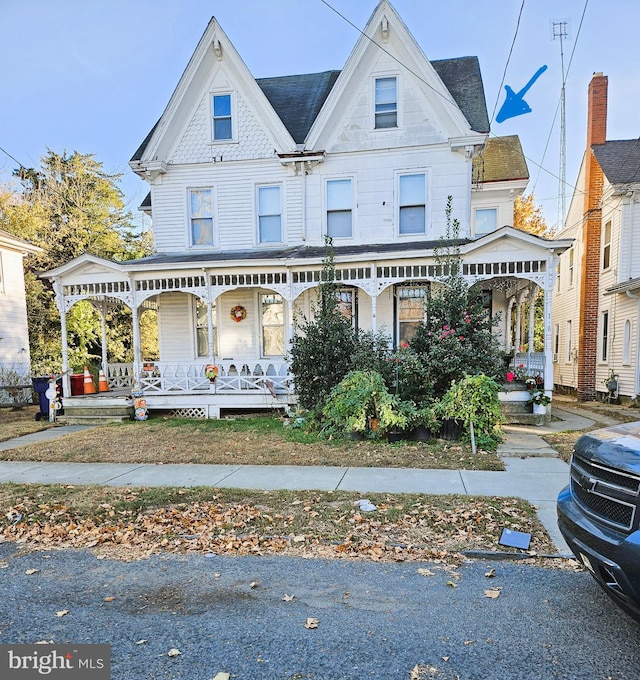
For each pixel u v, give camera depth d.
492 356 8.05
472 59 12.62
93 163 25.12
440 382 8.04
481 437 6.91
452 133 10.70
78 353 20.81
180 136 11.83
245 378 10.38
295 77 13.55
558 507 2.69
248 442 7.53
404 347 8.31
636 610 2.12
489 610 2.71
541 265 9.02
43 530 4.17
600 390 14.08
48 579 3.26
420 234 10.98
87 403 10.45
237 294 11.73
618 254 12.79
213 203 11.83
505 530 3.83
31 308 19.41
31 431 9.18
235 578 3.20
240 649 2.38
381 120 11.08
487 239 8.80
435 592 2.94
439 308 8.41
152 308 13.38
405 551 3.56
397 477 5.43
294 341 8.84
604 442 2.47
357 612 2.72
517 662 2.22
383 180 11.11
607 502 2.29
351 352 8.59
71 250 22.67
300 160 11.14
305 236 11.45
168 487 5.27
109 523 4.29
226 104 11.70
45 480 5.70
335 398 7.75
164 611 2.78
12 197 21.34
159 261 10.41
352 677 2.14
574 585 3.01
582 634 2.45
